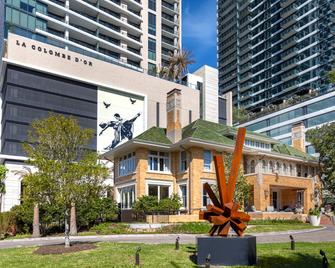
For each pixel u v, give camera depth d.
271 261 13.21
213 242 12.66
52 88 57.88
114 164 40.06
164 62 98.62
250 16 135.62
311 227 29.05
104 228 28.47
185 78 79.12
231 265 12.45
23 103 55.03
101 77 62.66
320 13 106.88
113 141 61.41
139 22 92.12
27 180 17.30
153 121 67.12
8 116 53.50
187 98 71.69
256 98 128.62
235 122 99.12
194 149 34.47
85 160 18.00
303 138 48.78
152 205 31.30
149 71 73.06
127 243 18.33
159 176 35.56
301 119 79.44
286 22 117.12
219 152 36.25
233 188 13.98
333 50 102.00
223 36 149.25
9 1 66.50
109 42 82.81
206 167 35.19
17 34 56.66
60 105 58.09
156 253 14.91
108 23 85.69
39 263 13.62
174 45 101.88
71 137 18.66
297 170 41.97
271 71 122.62
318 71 104.81
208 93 79.06
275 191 42.25
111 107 62.59
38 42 57.78
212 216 13.48
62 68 59.12
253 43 133.25
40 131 18.27
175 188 36.12
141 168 34.75
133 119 64.38
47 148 18.20
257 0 133.00
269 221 32.19
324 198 40.09
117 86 63.84
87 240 22.62
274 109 87.25
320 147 36.66
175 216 30.14
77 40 80.19
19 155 52.94
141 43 90.81
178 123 36.97
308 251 15.33
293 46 114.94
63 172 17.59
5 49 59.81
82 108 59.84
